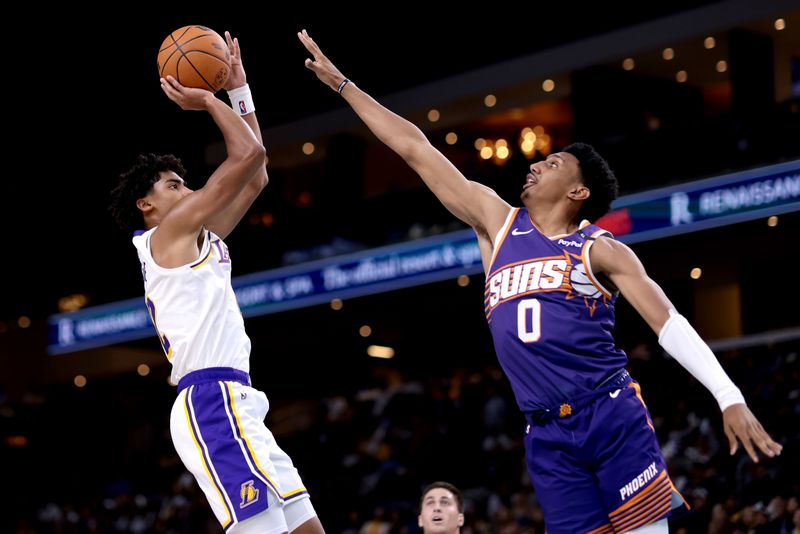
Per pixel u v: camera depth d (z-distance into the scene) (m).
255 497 4.12
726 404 3.59
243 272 21.75
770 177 15.67
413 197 20.08
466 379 20.03
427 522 6.58
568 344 3.88
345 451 18.94
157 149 22.11
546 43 19.83
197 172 22.58
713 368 3.66
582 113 19.44
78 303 25.34
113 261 23.50
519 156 19.61
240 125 4.30
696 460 13.68
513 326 3.95
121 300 23.41
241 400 4.25
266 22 18.75
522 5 18.66
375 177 24.75
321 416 20.92
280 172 23.77
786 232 16.73
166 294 4.27
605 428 3.83
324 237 20.97
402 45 19.89
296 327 23.92
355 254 20.36
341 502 17.14
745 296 19.55
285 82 20.91
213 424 4.20
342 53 20.05
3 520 21.69
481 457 16.84
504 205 4.25
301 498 4.38
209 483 4.17
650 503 3.82
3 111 20.84
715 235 16.94
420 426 17.98
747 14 17.80
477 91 20.72
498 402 17.41
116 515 19.41
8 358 27.70
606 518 3.87
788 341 17.12
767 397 14.39
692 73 19.97
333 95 21.55
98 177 22.75
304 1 18.22
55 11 17.94
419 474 17.06
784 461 12.19
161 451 24.44
